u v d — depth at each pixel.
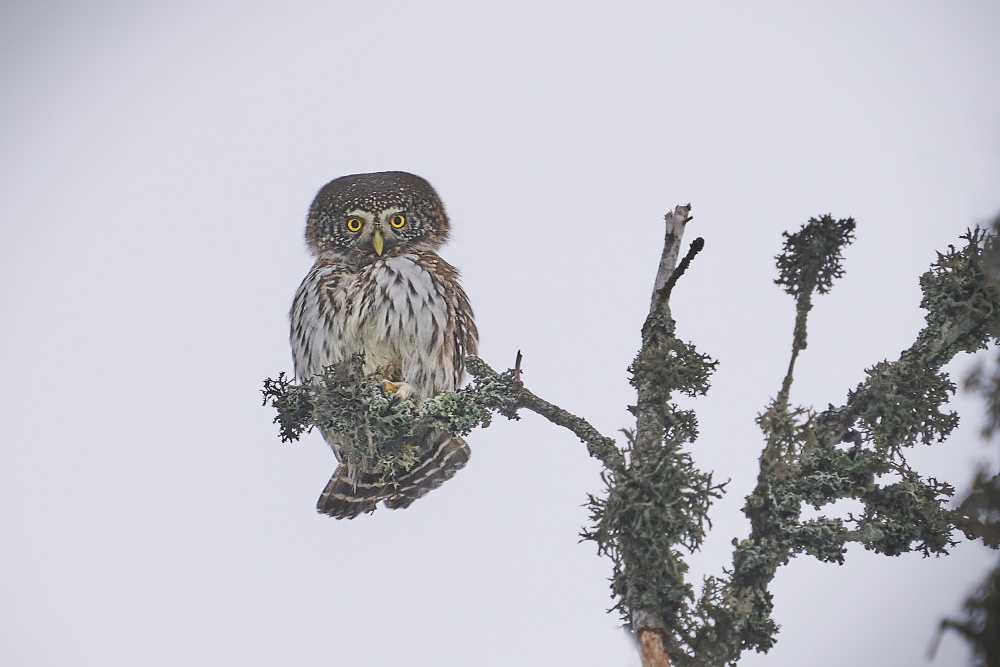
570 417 9.08
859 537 7.62
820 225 7.65
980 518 7.09
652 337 8.43
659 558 7.58
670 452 7.79
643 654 7.32
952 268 8.36
